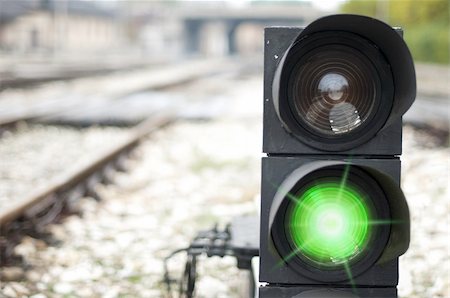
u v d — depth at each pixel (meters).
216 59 133.50
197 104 29.88
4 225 7.00
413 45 62.56
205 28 159.75
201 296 5.79
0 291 5.62
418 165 12.88
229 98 34.62
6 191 10.45
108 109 25.89
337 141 3.01
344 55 2.98
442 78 50.25
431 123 20.28
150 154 15.00
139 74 62.53
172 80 50.16
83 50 127.19
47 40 110.06
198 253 4.56
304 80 2.99
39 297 5.58
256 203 9.95
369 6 80.81
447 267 6.51
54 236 7.60
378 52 2.99
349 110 3.02
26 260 6.66
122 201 9.84
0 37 105.75
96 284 6.02
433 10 63.66
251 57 143.00
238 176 12.34
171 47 159.50
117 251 7.10
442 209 9.02
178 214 9.06
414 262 6.68
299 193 2.95
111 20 149.12
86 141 17.05
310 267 2.98
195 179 11.87
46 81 40.88
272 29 2.98
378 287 3.03
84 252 7.04
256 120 23.06
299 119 2.99
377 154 3.02
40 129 19.09
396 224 2.93
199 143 16.94
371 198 2.96
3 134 17.28
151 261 6.70
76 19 127.06
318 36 2.96
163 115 21.66
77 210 8.96
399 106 2.94
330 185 2.96
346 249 2.98
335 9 84.38
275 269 3.00
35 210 8.08
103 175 11.52
